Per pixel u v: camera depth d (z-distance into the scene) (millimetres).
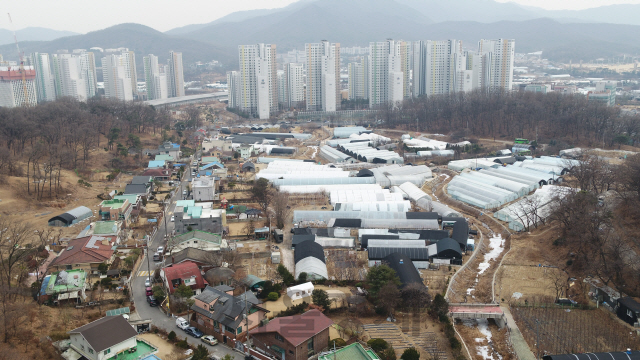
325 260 139250
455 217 170250
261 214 175625
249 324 99312
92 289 118625
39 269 125562
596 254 130500
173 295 111812
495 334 107438
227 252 138875
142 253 142750
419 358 94500
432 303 112375
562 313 113812
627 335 104250
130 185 195750
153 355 88938
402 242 147000
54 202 179125
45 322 99938
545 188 198000
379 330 106000
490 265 142000
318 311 100125
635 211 147750
